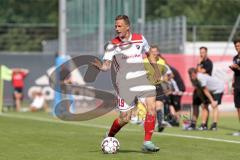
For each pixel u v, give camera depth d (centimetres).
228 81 6938
